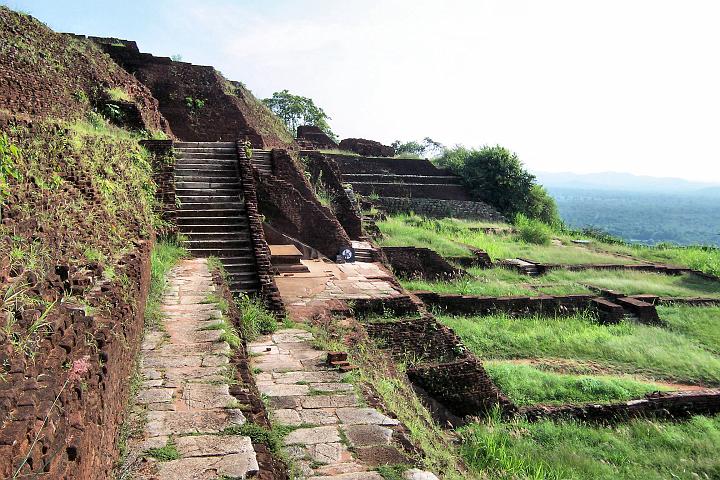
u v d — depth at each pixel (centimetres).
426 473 455
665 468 804
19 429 197
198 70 2131
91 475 279
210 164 1385
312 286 1214
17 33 1101
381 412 572
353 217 1886
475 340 1299
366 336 981
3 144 465
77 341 321
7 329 277
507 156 3394
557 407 988
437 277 1841
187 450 394
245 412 461
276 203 1488
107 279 489
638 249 2859
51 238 463
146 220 998
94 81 1480
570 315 1600
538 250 2447
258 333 836
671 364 1230
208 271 980
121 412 420
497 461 758
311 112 4875
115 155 962
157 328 668
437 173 3422
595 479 741
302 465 452
